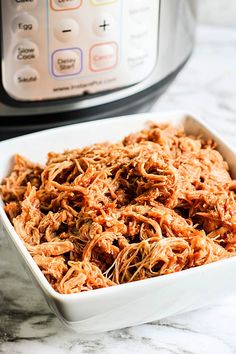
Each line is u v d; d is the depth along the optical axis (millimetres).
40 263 440
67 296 407
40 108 540
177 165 483
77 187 471
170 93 687
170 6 550
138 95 568
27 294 484
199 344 453
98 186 472
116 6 518
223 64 732
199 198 466
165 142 514
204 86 699
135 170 475
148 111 622
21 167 515
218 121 652
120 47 535
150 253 437
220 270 427
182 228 451
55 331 461
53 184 481
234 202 466
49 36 513
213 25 781
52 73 527
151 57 558
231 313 473
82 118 558
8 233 449
